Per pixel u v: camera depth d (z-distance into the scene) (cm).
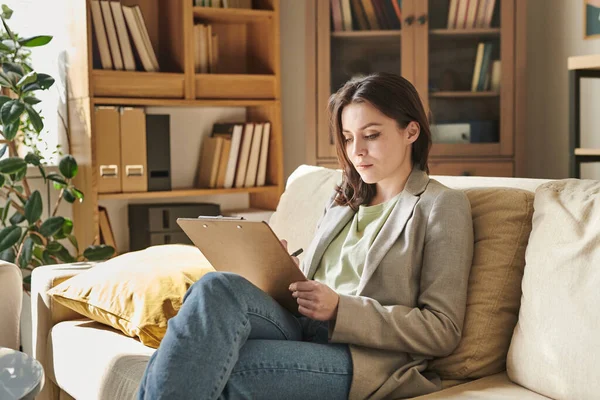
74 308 208
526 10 375
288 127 404
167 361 130
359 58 373
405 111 163
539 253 145
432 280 153
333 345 150
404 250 156
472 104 369
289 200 226
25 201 311
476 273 156
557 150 382
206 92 343
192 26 337
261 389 138
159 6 360
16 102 295
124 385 169
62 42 343
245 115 381
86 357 188
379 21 372
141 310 188
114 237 353
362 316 147
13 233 298
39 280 222
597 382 126
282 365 140
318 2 369
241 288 142
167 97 334
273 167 364
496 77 367
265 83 355
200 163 368
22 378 150
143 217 340
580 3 366
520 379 142
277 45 357
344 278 168
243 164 357
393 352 151
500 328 153
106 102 320
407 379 147
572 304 133
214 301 137
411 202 161
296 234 215
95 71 317
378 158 163
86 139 322
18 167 298
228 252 158
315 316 147
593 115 362
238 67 380
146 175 335
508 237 157
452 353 153
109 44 326
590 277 133
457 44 369
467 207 158
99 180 326
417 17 367
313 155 372
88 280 207
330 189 214
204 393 129
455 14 368
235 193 375
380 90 162
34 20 344
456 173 369
